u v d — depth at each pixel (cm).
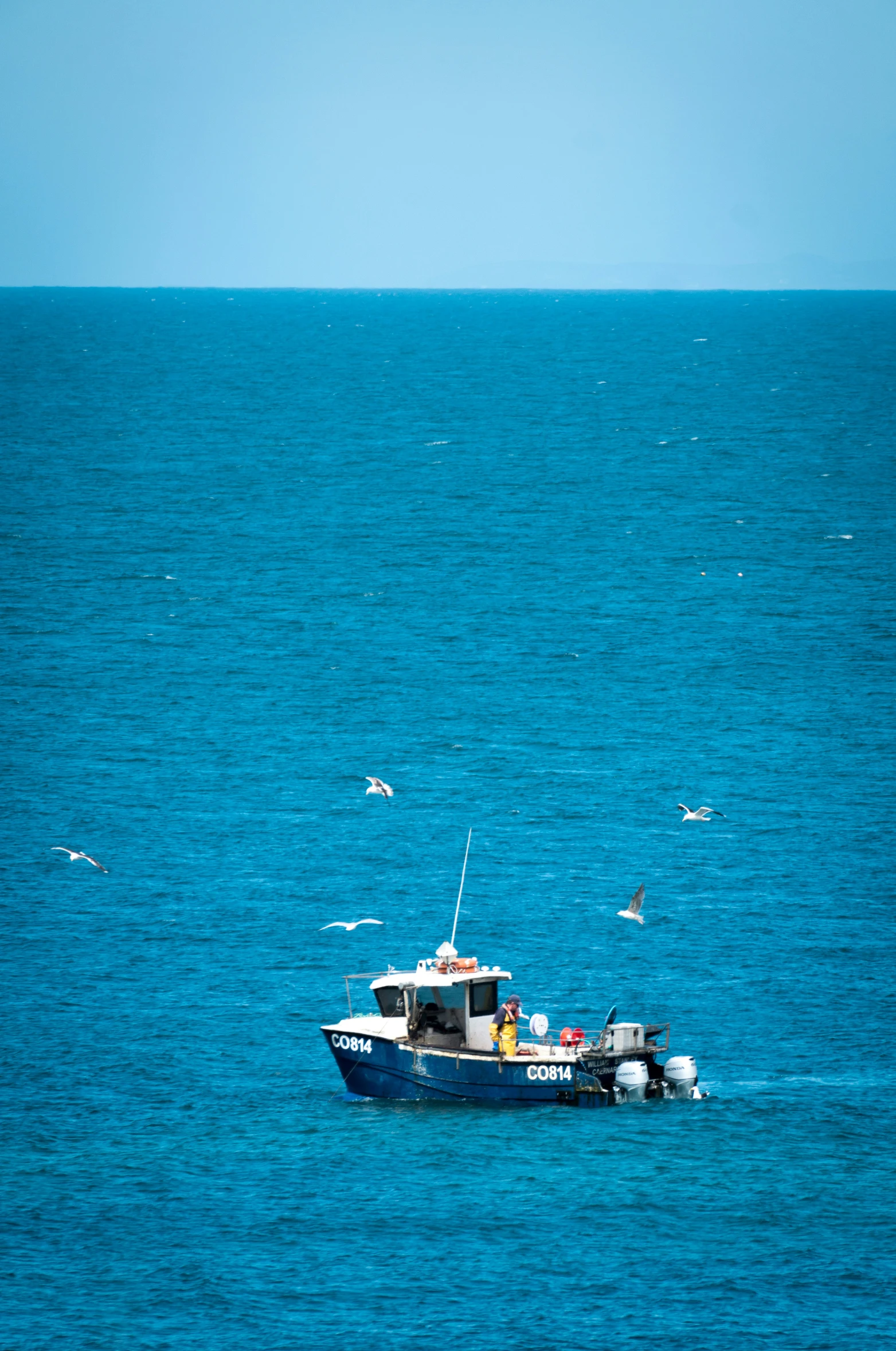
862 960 15912
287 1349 9781
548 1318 10088
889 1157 12038
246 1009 14875
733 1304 10250
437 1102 13150
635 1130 12506
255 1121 12706
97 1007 14788
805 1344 9856
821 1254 10781
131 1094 13125
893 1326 10038
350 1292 10356
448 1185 11681
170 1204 11375
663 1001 14950
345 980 15550
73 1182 11619
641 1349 9819
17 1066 13538
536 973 15638
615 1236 10988
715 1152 12138
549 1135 12444
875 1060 13762
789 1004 14900
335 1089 13375
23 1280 10438
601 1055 13012
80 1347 9794
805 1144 12238
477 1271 10594
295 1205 11362
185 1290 10381
